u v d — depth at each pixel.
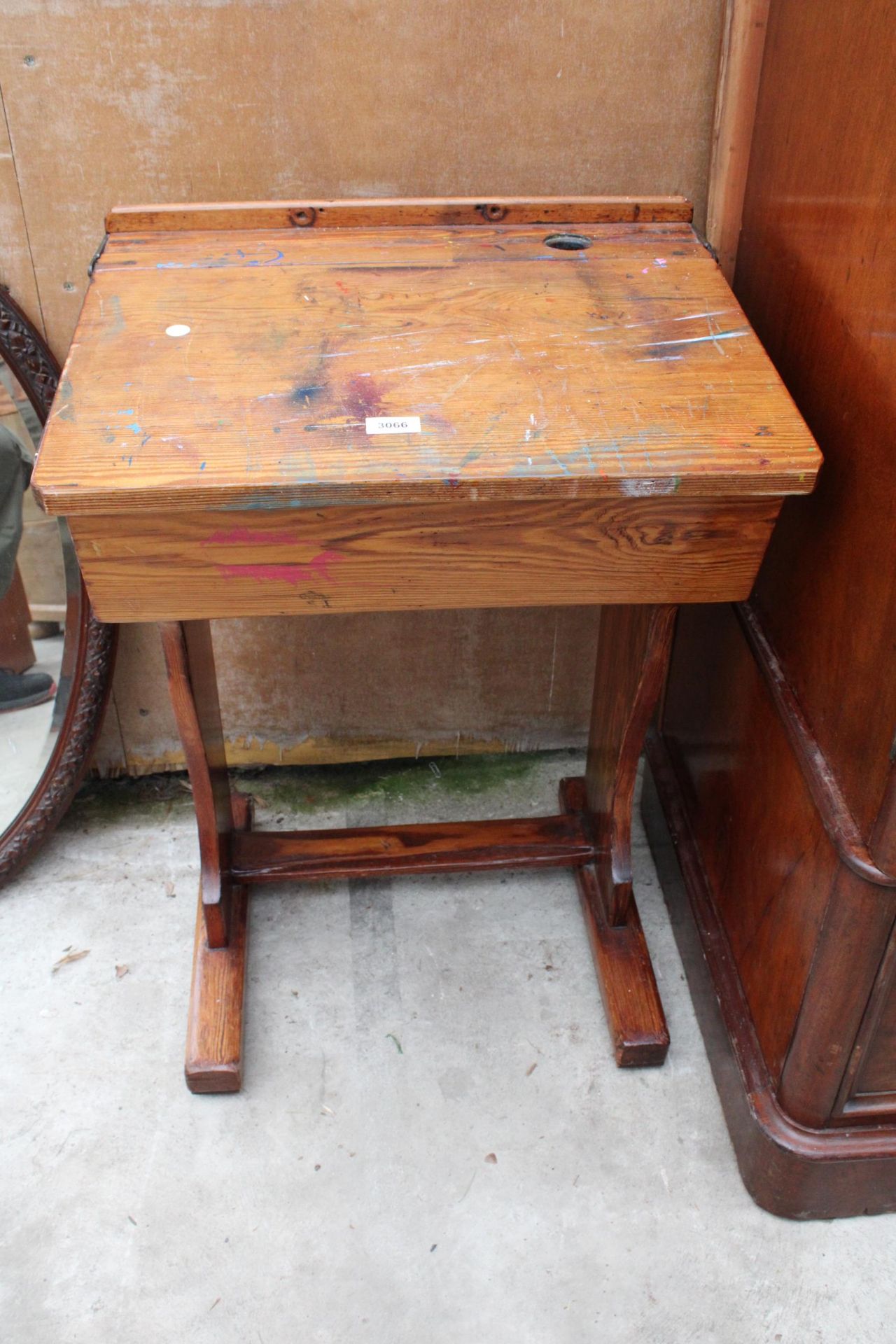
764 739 1.70
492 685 2.38
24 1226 1.69
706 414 1.37
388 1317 1.59
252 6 1.67
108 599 1.42
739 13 1.65
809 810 1.52
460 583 1.43
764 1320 1.59
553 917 2.17
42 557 2.01
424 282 1.58
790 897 1.60
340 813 2.38
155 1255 1.66
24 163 1.78
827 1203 1.68
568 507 1.35
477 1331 1.58
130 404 1.36
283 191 1.85
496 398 1.38
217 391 1.38
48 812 2.18
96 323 1.49
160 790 2.41
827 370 1.45
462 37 1.72
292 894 2.20
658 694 1.75
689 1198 1.73
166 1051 1.93
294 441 1.31
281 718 2.39
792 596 1.60
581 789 2.26
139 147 1.79
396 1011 1.99
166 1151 1.79
